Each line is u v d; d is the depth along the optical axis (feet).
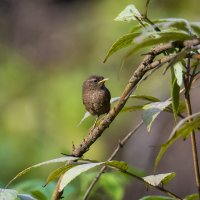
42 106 48.11
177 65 12.69
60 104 47.14
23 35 57.72
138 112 45.73
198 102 41.83
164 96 43.45
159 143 43.96
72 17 56.24
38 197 15.92
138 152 44.52
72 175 12.32
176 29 12.30
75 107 46.37
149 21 12.87
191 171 42.19
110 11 50.11
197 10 46.29
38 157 42.65
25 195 13.42
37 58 54.54
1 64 53.26
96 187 21.86
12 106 48.98
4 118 47.75
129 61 46.42
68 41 54.03
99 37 50.44
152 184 12.90
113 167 12.87
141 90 43.88
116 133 45.52
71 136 44.75
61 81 49.34
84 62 50.67
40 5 59.57
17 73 51.60
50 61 53.57
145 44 11.10
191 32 11.51
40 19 58.34
